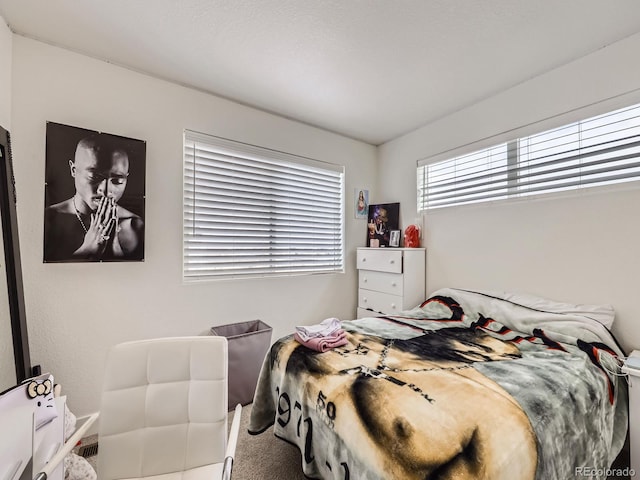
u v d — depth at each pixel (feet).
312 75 6.53
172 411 3.56
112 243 5.90
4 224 4.44
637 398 4.14
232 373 6.61
